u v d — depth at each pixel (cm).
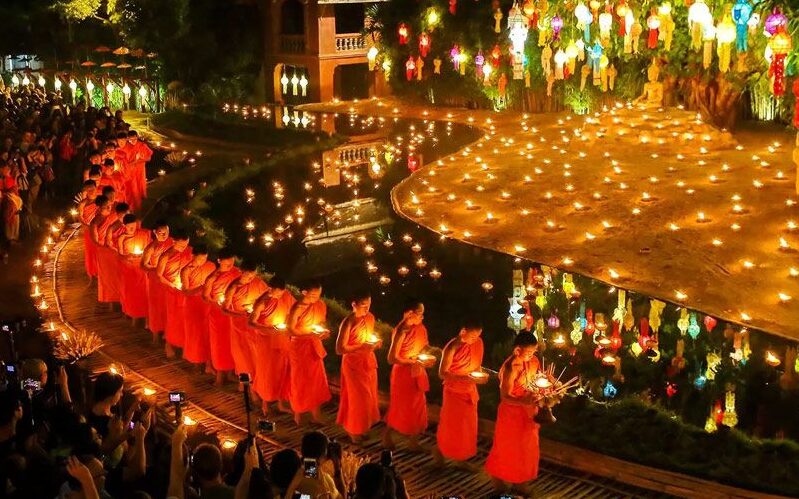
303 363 1166
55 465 722
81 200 1711
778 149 2517
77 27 4634
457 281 2384
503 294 2238
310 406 1184
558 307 1869
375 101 4016
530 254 1734
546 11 1988
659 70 2759
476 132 3152
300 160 2917
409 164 3130
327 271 2777
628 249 1727
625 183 2194
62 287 1691
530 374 971
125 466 762
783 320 1391
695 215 1903
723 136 2567
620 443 1115
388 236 2753
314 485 675
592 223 1895
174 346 1398
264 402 1207
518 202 2084
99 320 1535
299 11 4234
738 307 1448
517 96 3544
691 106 2838
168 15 4034
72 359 1278
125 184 2139
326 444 757
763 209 1916
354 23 4325
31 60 4753
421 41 2634
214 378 1336
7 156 2019
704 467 1055
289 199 2784
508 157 2598
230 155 3020
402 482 767
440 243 2489
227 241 2275
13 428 770
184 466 716
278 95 4288
